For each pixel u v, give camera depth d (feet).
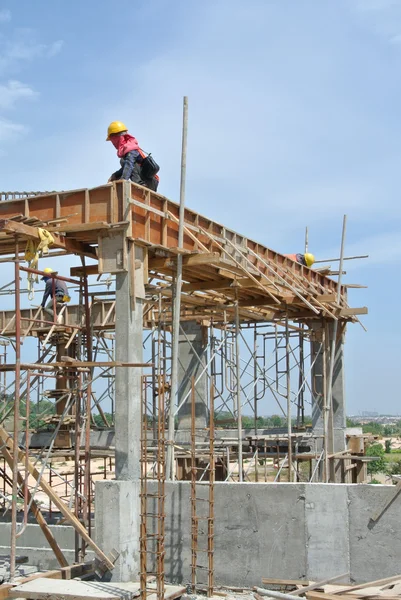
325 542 39.78
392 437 396.37
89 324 46.75
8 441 41.27
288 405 61.98
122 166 47.37
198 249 52.19
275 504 40.93
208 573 39.99
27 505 39.34
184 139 47.57
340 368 79.56
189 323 80.74
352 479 81.25
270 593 38.04
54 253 47.65
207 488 42.45
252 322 80.18
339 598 36.14
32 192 46.70
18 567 42.24
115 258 43.75
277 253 66.28
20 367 38.58
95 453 65.72
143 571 36.86
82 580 40.55
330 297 65.62
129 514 41.73
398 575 38.22
